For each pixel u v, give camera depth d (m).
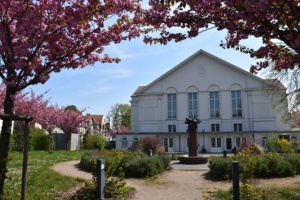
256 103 44.22
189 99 47.38
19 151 32.12
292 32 4.02
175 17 4.60
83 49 6.27
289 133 38.97
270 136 39.69
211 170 13.34
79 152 35.12
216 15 4.50
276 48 4.87
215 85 46.56
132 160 14.11
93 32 6.11
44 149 42.22
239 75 45.78
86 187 9.14
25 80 6.00
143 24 5.78
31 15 5.25
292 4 3.86
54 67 6.29
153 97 48.81
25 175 6.46
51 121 42.06
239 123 44.59
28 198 8.52
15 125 37.19
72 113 47.00
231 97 45.66
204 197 8.95
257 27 4.37
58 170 15.29
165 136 45.19
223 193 9.20
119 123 102.81
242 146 26.66
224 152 21.08
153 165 13.68
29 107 31.31
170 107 48.06
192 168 17.11
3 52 5.68
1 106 20.38
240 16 4.20
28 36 5.54
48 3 5.48
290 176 12.73
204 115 46.12
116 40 6.21
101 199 8.52
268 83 28.88
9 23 5.58
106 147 54.19
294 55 4.77
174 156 26.50
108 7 5.63
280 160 13.05
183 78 48.06
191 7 4.39
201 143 43.53
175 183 11.84
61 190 9.85
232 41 5.04
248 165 11.45
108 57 7.06
